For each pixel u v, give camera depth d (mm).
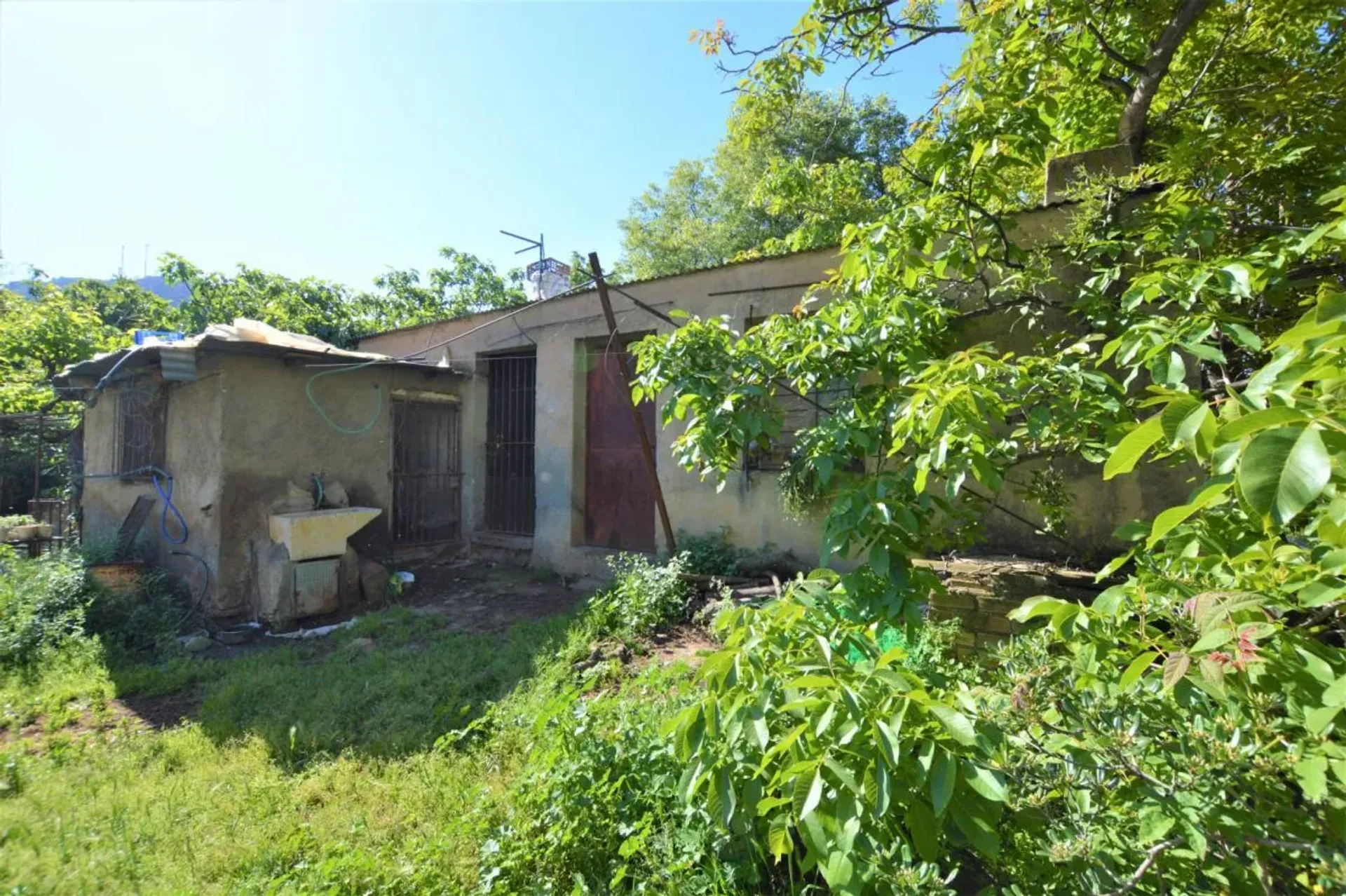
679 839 2238
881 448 3652
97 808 2992
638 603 5309
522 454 8625
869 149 13758
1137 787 1443
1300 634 1245
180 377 5855
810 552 5879
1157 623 1828
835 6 5543
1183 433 1231
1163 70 4332
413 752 3463
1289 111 4176
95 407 8438
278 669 4770
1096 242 3697
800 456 5469
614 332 6270
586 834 2404
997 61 3848
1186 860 1413
